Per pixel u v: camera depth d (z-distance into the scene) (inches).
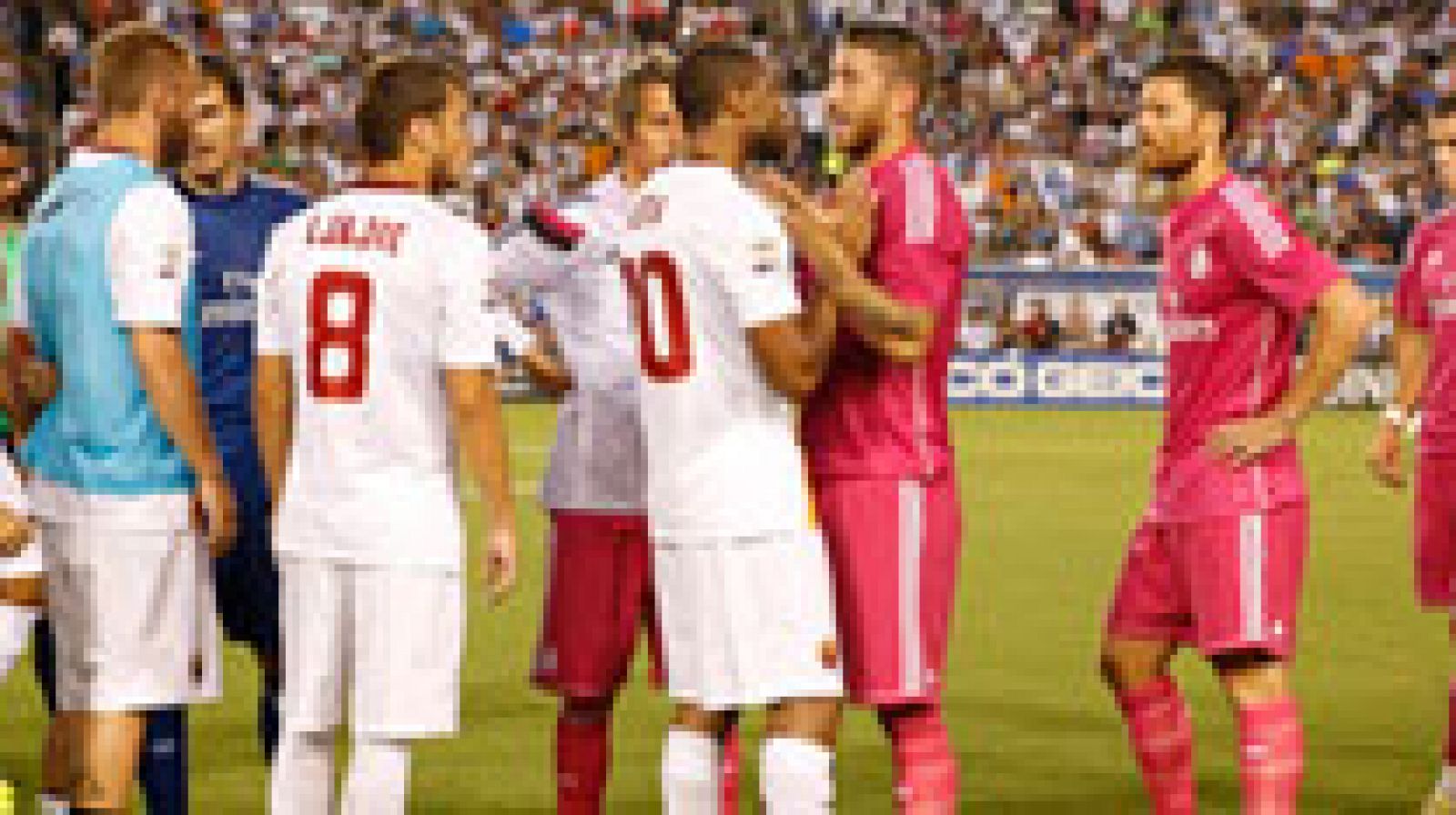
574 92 5004.9
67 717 810.2
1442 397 955.3
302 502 742.5
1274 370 821.9
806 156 4613.7
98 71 784.9
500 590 744.3
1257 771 826.8
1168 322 842.2
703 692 733.3
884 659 766.5
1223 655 837.8
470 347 728.3
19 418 791.1
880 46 765.9
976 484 2554.1
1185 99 820.6
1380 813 1007.6
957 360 3887.8
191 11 5017.2
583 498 863.1
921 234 752.3
